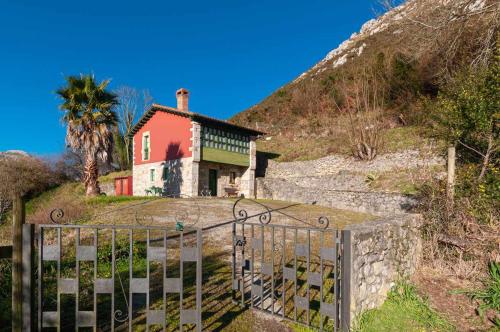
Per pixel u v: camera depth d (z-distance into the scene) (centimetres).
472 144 749
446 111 808
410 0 1213
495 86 694
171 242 755
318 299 462
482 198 604
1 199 1972
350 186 1762
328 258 371
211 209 1361
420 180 983
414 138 1780
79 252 321
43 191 2788
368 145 1900
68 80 1666
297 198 1858
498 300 447
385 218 538
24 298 307
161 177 2123
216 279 533
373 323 402
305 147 2486
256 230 920
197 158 1938
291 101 3756
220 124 2073
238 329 378
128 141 3331
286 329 382
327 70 4303
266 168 2397
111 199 1616
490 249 541
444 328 411
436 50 1259
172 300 448
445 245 589
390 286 475
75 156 3033
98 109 1719
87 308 420
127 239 752
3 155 2795
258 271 571
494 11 980
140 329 368
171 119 2086
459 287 504
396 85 2227
